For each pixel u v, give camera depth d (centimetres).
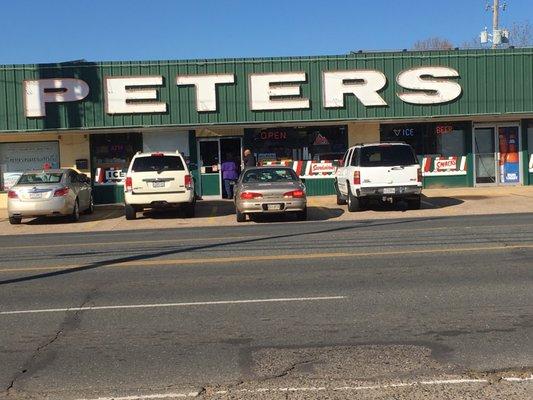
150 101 2244
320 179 2395
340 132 2398
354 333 614
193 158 2383
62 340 614
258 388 481
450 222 1506
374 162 1809
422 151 2422
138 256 1106
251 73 2261
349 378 498
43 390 485
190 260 1045
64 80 2212
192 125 2256
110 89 2228
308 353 559
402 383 485
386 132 2408
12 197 1778
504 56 2305
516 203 1923
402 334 608
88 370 528
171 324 661
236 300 756
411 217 1678
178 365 536
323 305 722
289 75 2262
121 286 850
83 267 1005
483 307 697
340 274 892
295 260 1015
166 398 465
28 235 1579
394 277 862
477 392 464
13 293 826
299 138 2397
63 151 2344
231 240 1293
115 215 2016
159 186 1803
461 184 2434
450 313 677
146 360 550
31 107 2208
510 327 621
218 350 573
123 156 2367
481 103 2303
